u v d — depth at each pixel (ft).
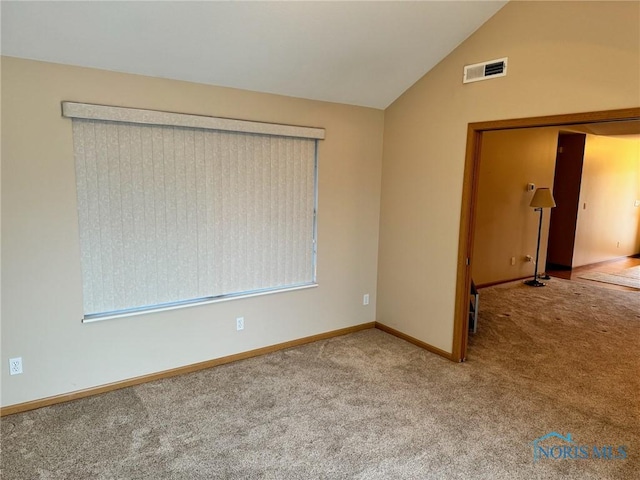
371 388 10.50
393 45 10.69
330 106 12.66
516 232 21.74
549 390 10.50
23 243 8.70
